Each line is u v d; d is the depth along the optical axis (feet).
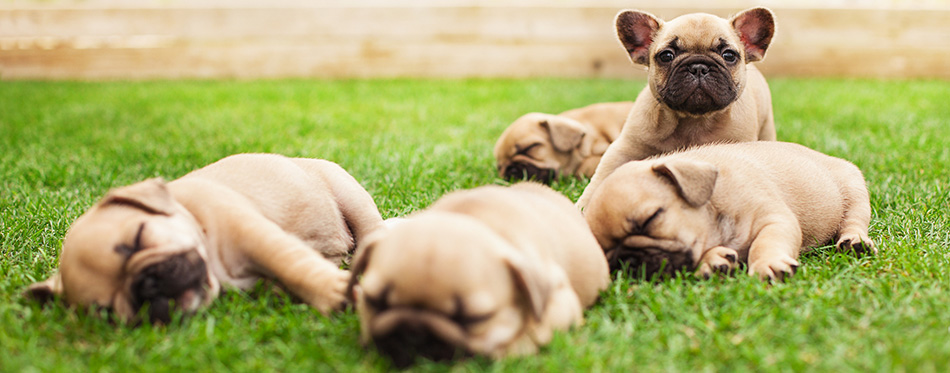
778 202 4.72
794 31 10.14
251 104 8.32
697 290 4.37
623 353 4.08
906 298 4.29
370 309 4.03
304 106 8.17
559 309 4.14
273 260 4.36
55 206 5.23
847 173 5.01
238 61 10.96
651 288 4.40
